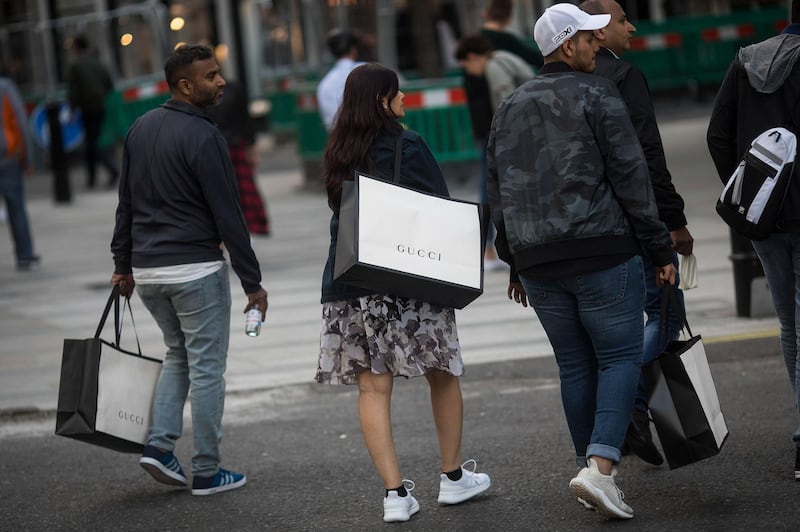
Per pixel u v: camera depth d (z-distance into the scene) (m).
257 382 17.56
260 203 29.64
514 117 10.80
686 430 10.68
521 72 22.20
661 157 12.00
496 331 19.64
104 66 46.31
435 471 13.05
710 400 10.97
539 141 10.62
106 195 43.88
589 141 10.47
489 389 16.47
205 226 12.52
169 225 12.44
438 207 10.94
